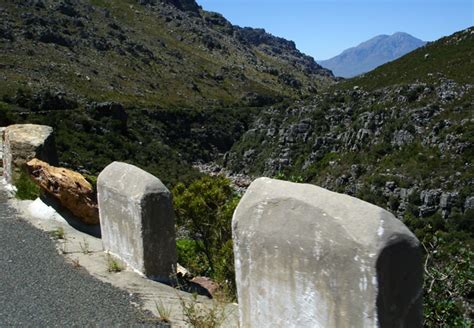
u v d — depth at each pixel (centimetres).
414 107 5153
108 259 646
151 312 504
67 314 494
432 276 573
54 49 8556
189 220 1152
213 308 507
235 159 7681
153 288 573
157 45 12025
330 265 344
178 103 8762
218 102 9750
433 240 635
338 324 342
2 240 721
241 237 425
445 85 5225
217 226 1123
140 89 8831
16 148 995
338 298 340
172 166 5662
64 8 10644
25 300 526
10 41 7975
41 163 884
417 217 3600
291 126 6975
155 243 602
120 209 633
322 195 370
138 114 7381
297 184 397
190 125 8244
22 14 9138
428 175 3988
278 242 386
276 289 394
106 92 7756
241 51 15600
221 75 11556
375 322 316
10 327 466
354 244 327
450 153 4194
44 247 698
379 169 4572
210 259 1062
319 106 7062
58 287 561
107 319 484
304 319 370
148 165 5231
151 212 595
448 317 551
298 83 14075
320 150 6141
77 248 700
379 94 6200
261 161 7175
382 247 316
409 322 329
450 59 6250
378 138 5241
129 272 612
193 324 470
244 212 423
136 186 605
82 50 9325
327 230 348
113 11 13200
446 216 3478
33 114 4794
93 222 826
